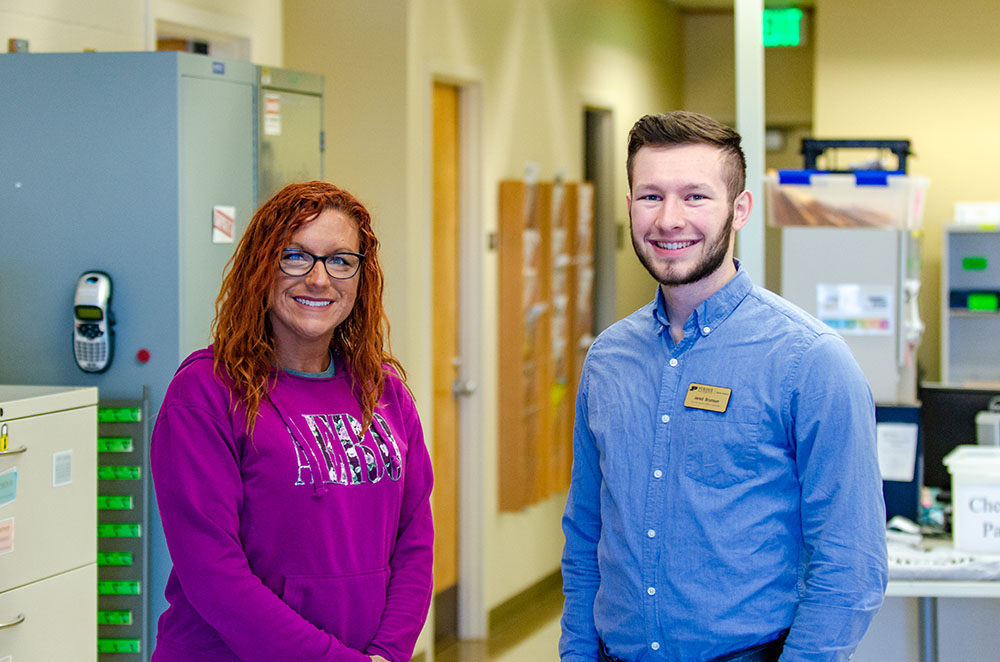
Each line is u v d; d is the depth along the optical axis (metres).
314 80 4.23
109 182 3.62
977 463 3.52
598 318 7.93
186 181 3.61
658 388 2.05
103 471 3.62
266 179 3.99
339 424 2.09
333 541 2.03
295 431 2.03
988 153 7.81
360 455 2.08
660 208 1.97
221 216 3.76
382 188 5.05
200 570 1.93
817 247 4.38
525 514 6.48
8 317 3.69
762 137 3.58
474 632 5.83
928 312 7.83
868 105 7.95
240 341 2.02
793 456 1.95
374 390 2.16
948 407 4.16
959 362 7.38
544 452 6.40
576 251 6.86
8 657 2.88
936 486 4.18
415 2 5.05
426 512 2.26
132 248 3.61
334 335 2.20
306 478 2.00
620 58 7.99
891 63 7.90
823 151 4.60
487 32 5.82
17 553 2.90
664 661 2.00
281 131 4.05
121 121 3.60
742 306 2.02
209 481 1.95
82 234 3.64
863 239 4.35
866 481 1.89
